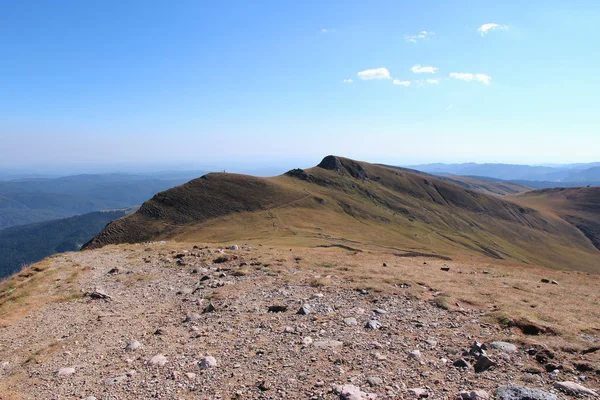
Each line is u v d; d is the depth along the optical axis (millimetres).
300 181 184375
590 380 7871
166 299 17766
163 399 8156
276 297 16141
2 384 9852
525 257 158125
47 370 10602
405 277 19688
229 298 16406
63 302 18188
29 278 23781
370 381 8133
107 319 15211
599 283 22719
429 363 9125
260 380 8633
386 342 10641
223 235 96562
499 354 9352
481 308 14172
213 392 8258
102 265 26078
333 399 7430
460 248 139000
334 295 16125
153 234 110875
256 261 24172
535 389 7242
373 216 154750
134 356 10961
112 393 8672
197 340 11766
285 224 107500
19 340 13703
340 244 74688
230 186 147625
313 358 9680
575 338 10516
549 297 17094
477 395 7168
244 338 11594
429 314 13320
